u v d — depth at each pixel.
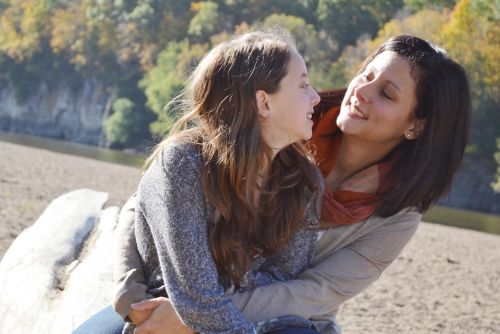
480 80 53.56
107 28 79.38
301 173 3.12
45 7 85.19
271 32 3.07
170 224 2.85
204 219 2.92
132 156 58.78
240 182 2.91
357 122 3.49
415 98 3.41
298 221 3.10
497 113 53.22
